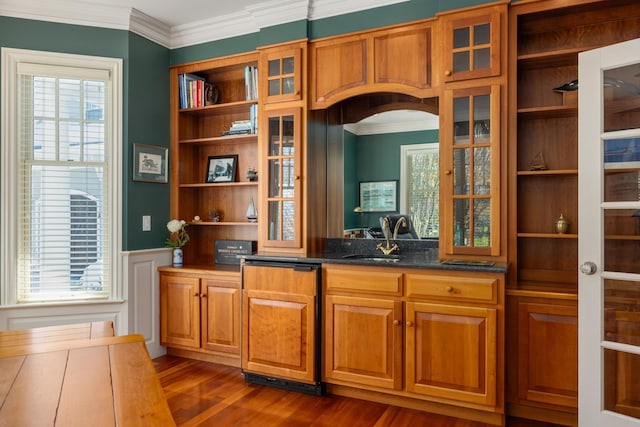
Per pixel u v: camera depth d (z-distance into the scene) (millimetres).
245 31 3494
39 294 3174
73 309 3240
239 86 3828
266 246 3260
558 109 2520
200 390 2893
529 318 2385
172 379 3086
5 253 3059
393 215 3295
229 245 3670
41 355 1434
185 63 3727
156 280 3598
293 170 3176
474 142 2643
